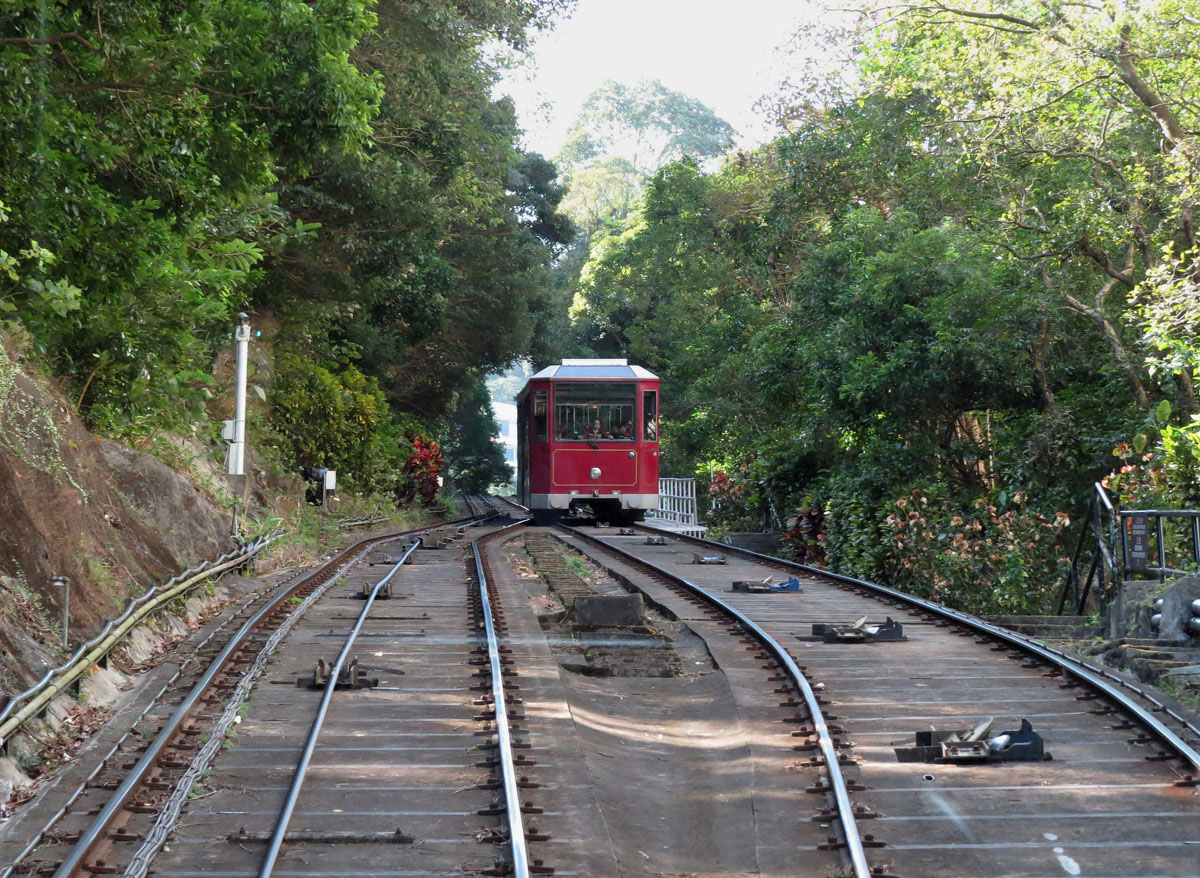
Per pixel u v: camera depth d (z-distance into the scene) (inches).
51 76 491.5
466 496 2896.2
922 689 382.0
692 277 1924.2
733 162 1603.1
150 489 574.2
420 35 951.6
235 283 743.7
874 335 868.0
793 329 1137.4
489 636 454.6
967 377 810.2
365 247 992.9
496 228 1927.9
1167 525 568.1
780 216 1221.1
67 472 435.8
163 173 545.3
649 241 2119.8
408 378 1891.0
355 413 1274.6
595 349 2662.4
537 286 2059.5
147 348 626.8
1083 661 413.4
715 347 1592.0
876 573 767.1
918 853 230.7
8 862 218.8
